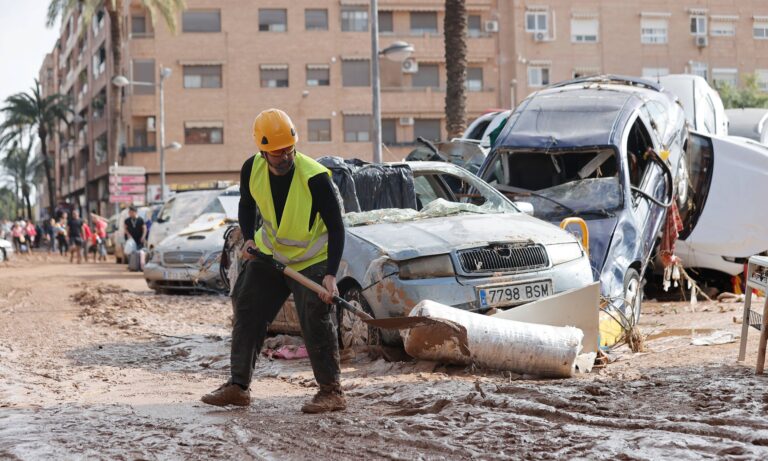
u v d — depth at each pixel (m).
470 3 69.06
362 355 10.52
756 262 8.91
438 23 69.75
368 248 10.34
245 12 68.38
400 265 10.03
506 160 15.10
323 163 11.87
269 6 68.56
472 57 69.44
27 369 11.04
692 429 6.23
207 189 27.97
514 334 9.15
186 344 13.14
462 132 29.95
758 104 66.62
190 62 68.00
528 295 10.32
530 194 14.22
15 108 85.12
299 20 68.69
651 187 14.59
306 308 7.64
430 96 69.38
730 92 67.12
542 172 15.06
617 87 16.31
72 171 104.81
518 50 69.19
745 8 71.19
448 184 12.88
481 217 11.54
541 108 15.38
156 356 12.20
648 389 7.99
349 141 69.06
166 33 68.00
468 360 9.27
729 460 5.45
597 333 9.89
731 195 17.14
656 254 15.32
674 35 70.62
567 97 15.57
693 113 21.05
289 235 7.63
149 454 6.27
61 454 6.32
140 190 57.78
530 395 7.85
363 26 69.06
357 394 8.50
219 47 68.25
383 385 8.78
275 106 68.56
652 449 5.79
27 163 120.06
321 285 7.66
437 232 10.62
